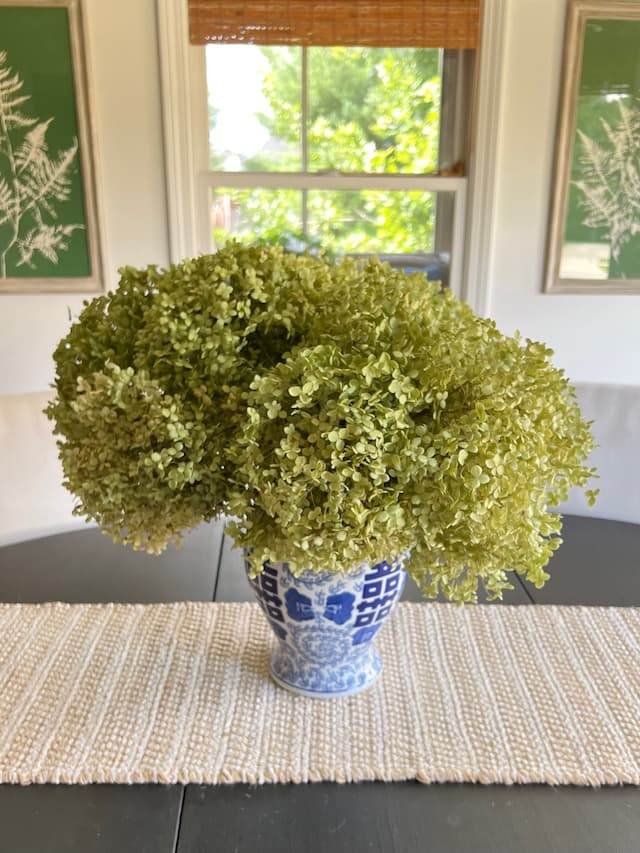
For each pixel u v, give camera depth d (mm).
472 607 1041
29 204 2250
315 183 2414
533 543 716
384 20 2207
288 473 650
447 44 2225
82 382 697
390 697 853
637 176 2363
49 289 2320
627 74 2260
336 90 2381
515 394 687
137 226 2326
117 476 713
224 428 717
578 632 980
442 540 706
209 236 2428
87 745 771
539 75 2260
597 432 1460
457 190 2393
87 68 2158
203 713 824
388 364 659
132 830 673
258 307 748
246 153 2412
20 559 1186
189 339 703
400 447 657
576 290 2449
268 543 693
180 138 2262
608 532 1301
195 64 2279
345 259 869
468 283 2441
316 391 667
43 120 2189
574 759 755
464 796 715
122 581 1119
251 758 753
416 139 2434
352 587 796
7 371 2395
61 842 661
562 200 2361
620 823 686
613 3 2188
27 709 825
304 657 851
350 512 650
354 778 731
